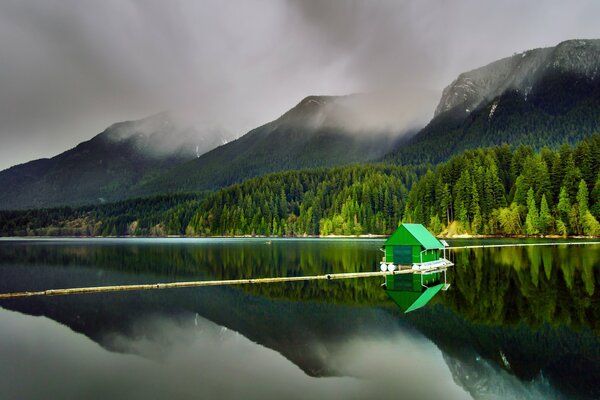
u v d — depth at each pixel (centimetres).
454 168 15838
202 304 4031
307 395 1981
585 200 10900
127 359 2525
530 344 2525
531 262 5891
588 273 4778
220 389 2061
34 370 2334
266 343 2789
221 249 11356
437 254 6362
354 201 18738
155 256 9419
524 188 12812
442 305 3616
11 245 15138
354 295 4241
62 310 3859
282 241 15375
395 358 2438
